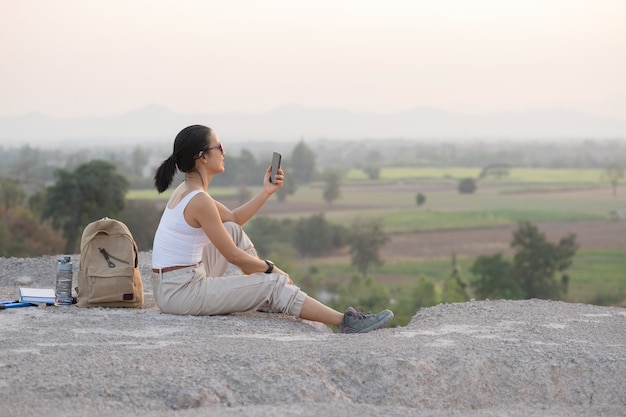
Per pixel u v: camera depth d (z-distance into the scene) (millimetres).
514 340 5684
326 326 6504
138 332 5703
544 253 89500
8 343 5285
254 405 4387
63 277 6609
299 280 106438
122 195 74312
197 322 6051
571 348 5500
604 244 137750
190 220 6082
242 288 6199
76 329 5766
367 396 4738
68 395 4258
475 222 165750
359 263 120250
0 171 150875
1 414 3961
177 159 6152
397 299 92750
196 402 4312
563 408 4797
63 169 72562
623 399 4957
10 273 8688
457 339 5672
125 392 4324
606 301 93438
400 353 5094
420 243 142000
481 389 4949
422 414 4441
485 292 86438
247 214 6598
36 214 83875
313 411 4277
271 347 5219
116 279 6484
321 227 128000
